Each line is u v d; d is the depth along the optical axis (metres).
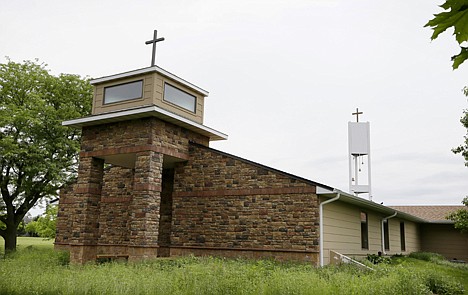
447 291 11.05
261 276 9.48
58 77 26.03
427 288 10.42
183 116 15.89
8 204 24.41
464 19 1.84
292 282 8.40
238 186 14.88
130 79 15.50
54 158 24.34
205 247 15.01
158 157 14.67
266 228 14.11
